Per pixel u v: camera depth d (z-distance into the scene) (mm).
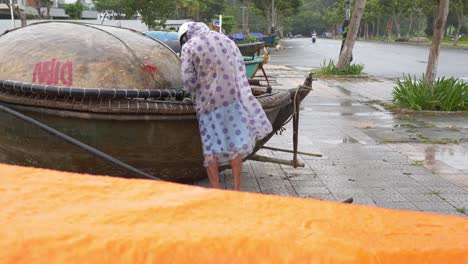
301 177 5836
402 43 61469
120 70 4461
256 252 923
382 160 6719
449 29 81688
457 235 1042
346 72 19078
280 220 1053
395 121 9805
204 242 923
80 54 4445
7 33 4953
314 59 30250
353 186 5559
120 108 4203
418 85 11602
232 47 4363
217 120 4281
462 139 8172
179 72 4922
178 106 4352
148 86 4555
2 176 1202
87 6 60719
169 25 42531
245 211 1093
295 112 5477
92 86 4355
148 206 1073
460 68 23016
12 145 4566
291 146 7391
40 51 4496
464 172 6219
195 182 5195
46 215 1002
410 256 947
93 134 4297
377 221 1093
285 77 18344
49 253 876
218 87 4246
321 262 916
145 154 4453
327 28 138625
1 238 892
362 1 18875
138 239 917
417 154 7109
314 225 1039
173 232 953
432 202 5113
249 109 4414
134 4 36344
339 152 7105
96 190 1161
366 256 930
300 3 74188
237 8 103438
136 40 4805
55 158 4445
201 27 4438
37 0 42219
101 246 893
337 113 10703
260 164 6340
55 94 4219
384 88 15625
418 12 73312
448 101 10812
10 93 4367
